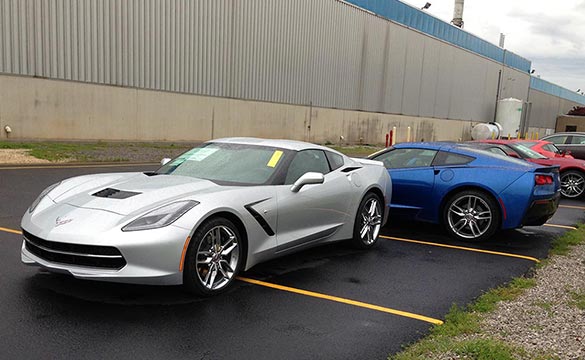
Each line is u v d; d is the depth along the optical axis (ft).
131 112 61.72
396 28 107.86
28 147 48.52
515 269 17.83
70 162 43.21
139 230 12.29
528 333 11.80
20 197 26.32
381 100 106.83
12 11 49.88
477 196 21.77
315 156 18.10
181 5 65.46
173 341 10.96
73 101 55.83
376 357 10.66
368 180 19.74
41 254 13.03
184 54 66.80
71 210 13.28
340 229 18.40
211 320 12.17
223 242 13.91
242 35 74.49
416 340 11.57
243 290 14.43
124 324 11.69
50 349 10.36
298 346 11.05
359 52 98.78
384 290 15.06
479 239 21.81
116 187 14.66
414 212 23.40
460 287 15.64
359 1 97.25
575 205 36.01
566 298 14.43
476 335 11.69
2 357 9.95
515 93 171.22
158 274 12.32
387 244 21.08
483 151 23.25
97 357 10.11
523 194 20.99
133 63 61.16
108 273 12.09
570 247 21.49
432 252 19.97
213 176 16.05
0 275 14.47
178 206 13.04
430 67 121.49
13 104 51.03
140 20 61.16
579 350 10.83
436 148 23.80
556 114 221.87
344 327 12.17
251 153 17.10
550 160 35.09
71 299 13.01
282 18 80.74
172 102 66.23
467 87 139.44
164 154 53.62
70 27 54.60
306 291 14.62
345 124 98.32
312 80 88.74
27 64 51.57
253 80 77.46
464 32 133.80
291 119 85.61
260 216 14.66
